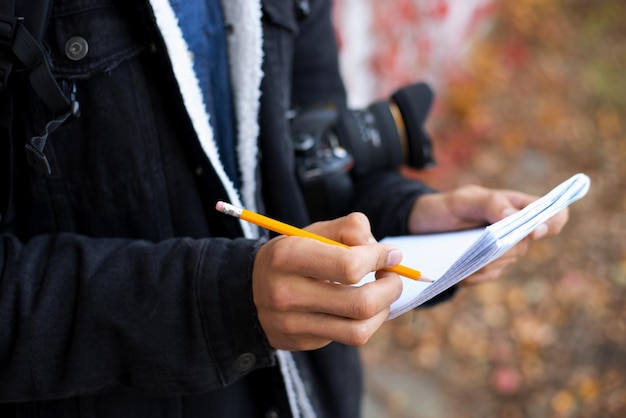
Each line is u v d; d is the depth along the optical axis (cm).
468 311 276
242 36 87
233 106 92
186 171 85
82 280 75
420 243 94
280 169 97
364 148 111
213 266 74
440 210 101
